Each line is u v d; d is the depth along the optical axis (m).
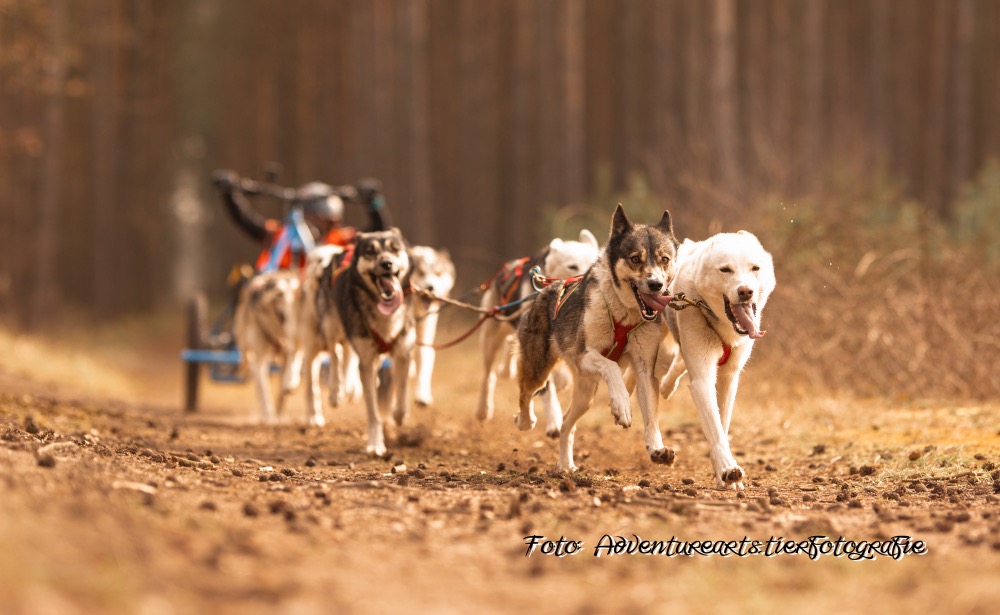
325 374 15.92
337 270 11.13
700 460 9.71
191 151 58.28
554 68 32.25
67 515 5.07
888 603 4.73
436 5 41.47
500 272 11.70
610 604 4.77
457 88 40.28
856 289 13.69
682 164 20.92
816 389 13.02
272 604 4.46
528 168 36.81
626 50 33.03
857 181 18.39
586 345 8.30
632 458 9.84
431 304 11.94
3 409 11.45
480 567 5.41
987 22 39.69
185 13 51.81
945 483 8.11
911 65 38.09
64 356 20.97
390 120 35.09
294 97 46.56
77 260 42.69
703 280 7.82
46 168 29.02
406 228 33.59
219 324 16.92
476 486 7.92
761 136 21.20
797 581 5.15
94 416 12.56
